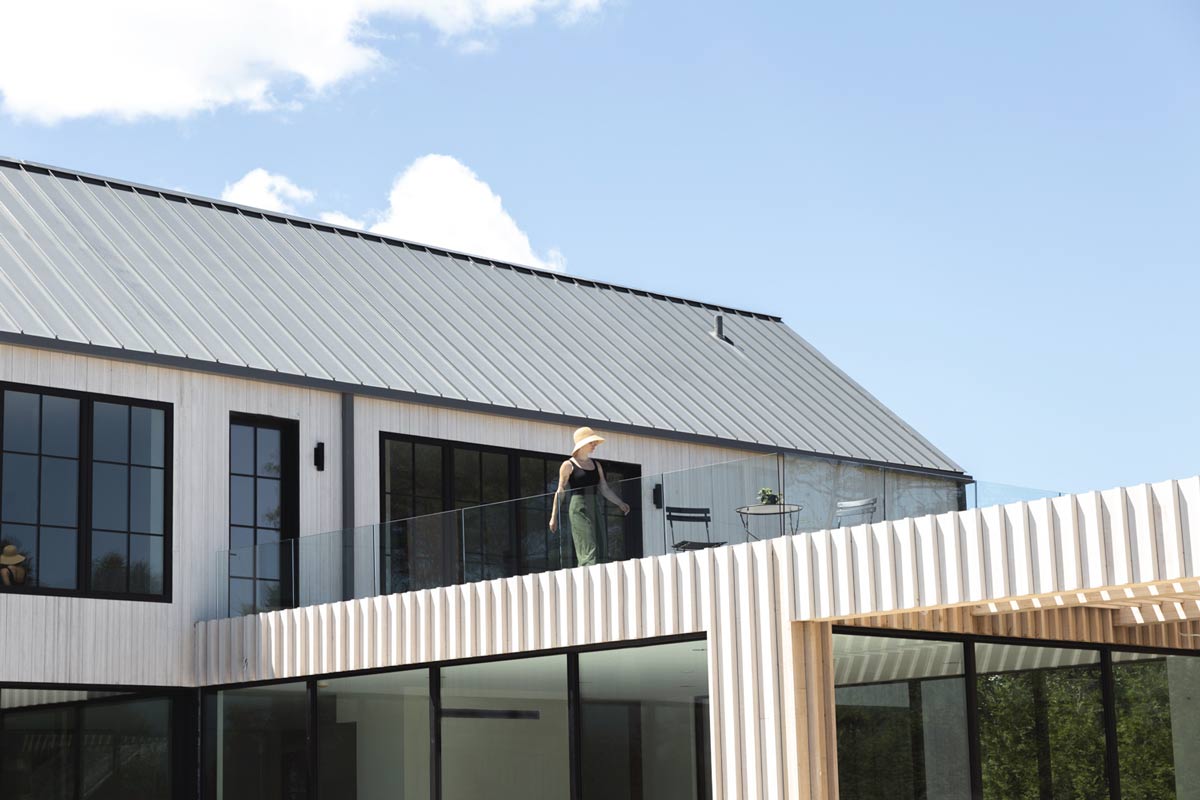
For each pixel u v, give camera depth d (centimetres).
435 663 1375
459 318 1992
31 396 1453
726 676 1109
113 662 1481
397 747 1398
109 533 1498
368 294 1934
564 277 2331
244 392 1614
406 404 1731
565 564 1290
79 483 1480
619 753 1209
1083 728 1271
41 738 1446
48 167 1850
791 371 2388
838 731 1094
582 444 1323
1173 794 1332
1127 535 920
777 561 1093
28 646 1420
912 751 1139
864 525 1046
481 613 1317
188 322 1630
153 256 1752
